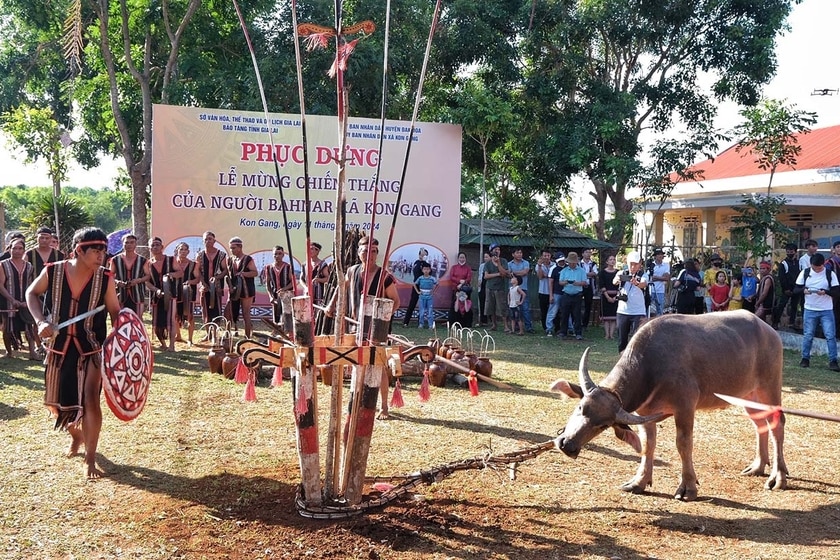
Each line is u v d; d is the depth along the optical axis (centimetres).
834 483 688
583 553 519
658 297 1766
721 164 2823
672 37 2227
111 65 2064
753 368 677
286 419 855
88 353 640
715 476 701
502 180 2592
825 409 1009
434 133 1938
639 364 616
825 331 1359
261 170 1888
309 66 2188
